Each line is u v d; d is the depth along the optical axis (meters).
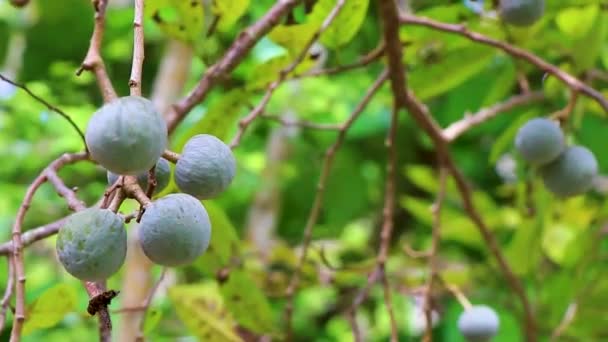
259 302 0.69
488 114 0.73
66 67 1.06
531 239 0.83
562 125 0.65
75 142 1.03
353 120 0.69
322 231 1.22
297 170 1.23
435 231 0.73
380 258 0.70
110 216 0.45
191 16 0.63
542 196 0.80
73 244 0.45
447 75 0.71
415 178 1.00
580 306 0.81
